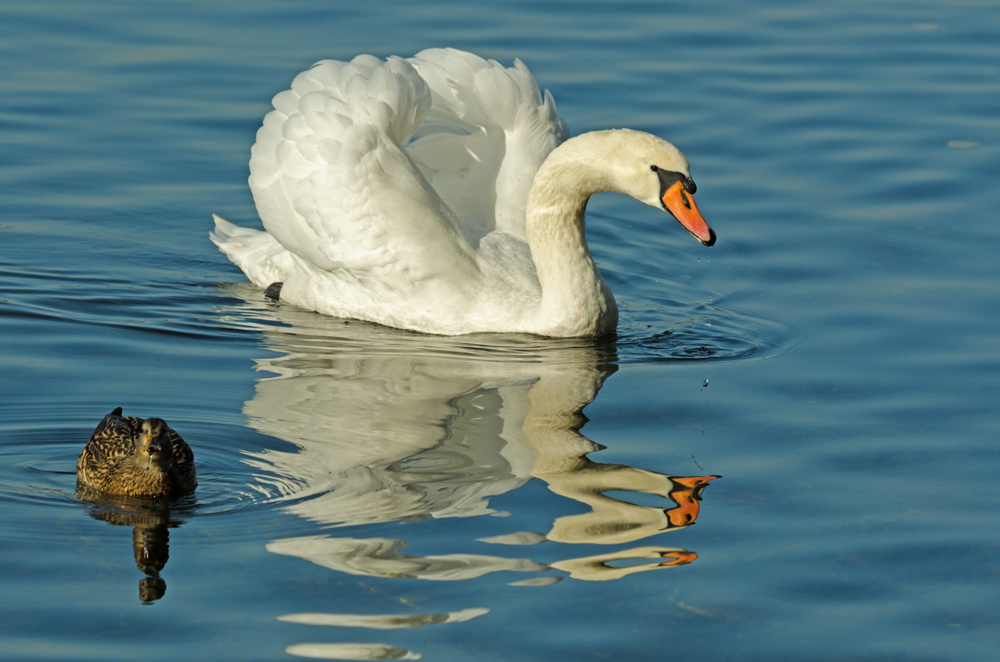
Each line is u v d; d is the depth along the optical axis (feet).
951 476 35.19
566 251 47.57
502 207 51.83
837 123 65.05
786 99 67.51
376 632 27.37
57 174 59.16
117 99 65.21
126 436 34.47
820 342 45.62
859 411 39.63
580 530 31.89
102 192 58.34
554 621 27.96
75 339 44.37
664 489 34.30
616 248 57.11
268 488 33.83
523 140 52.11
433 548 30.83
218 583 29.04
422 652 26.78
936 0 80.84
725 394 41.27
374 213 48.08
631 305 51.03
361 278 48.88
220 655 26.50
